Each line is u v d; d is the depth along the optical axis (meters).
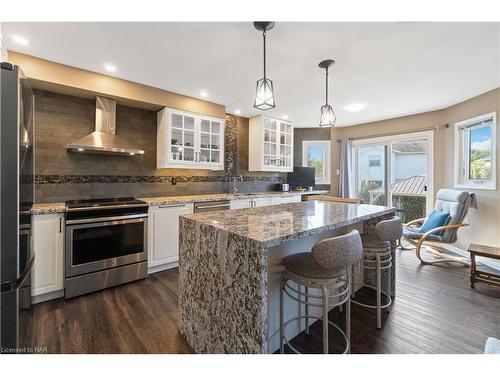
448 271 3.12
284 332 1.64
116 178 3.29
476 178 3.67
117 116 3.29
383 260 2.18
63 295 2.41
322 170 5.75
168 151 3.39
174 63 2.54
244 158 4.85
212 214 1.95
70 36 2.06
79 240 2.42
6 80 1.46
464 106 3.76
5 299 1.47
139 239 2.83
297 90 3.30
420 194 4.58
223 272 1.41
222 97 3.62
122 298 2.40
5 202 1.45
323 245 1.33
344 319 2.06
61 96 2.87
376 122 5.06
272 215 1.90
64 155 2.91
